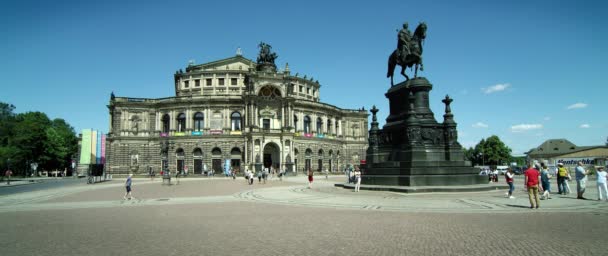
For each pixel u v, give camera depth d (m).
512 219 17.88
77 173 118.81
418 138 34.41
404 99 37.47
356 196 29.89
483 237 13.83
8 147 93.25
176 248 12.80
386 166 36.09
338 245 12.87
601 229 15.17
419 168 32.81
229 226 16.92
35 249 12.98
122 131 95.94
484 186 32.00
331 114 111.69
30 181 77.81
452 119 35.81
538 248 12.09
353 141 117.50
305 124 104.31
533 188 21.69
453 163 34.03
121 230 16.39
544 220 17.48
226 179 74.25
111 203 28.52
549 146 151.12
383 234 14.59
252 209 23.27
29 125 110.00
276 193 35.91
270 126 95.88
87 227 17.33
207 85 105.69
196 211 22.77
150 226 17.31
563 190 30.58
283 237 14.30
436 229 15.48
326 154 107.88
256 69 106.06
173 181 65.88
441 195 28.97
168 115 98.06
